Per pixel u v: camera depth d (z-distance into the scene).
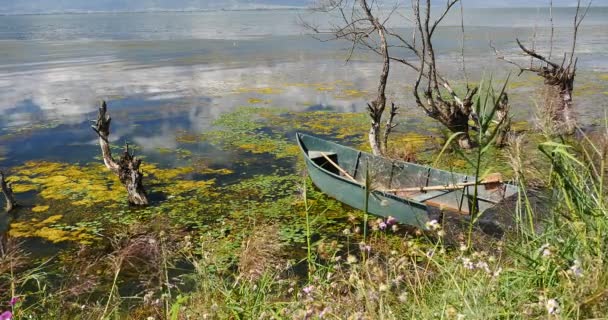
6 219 12.16
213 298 4.54
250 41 71.44
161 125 22.39
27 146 19.25
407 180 12.88
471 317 2.96
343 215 11.87
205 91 31.16
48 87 32.97
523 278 3.44
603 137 4.11
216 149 18.30
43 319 4.73
